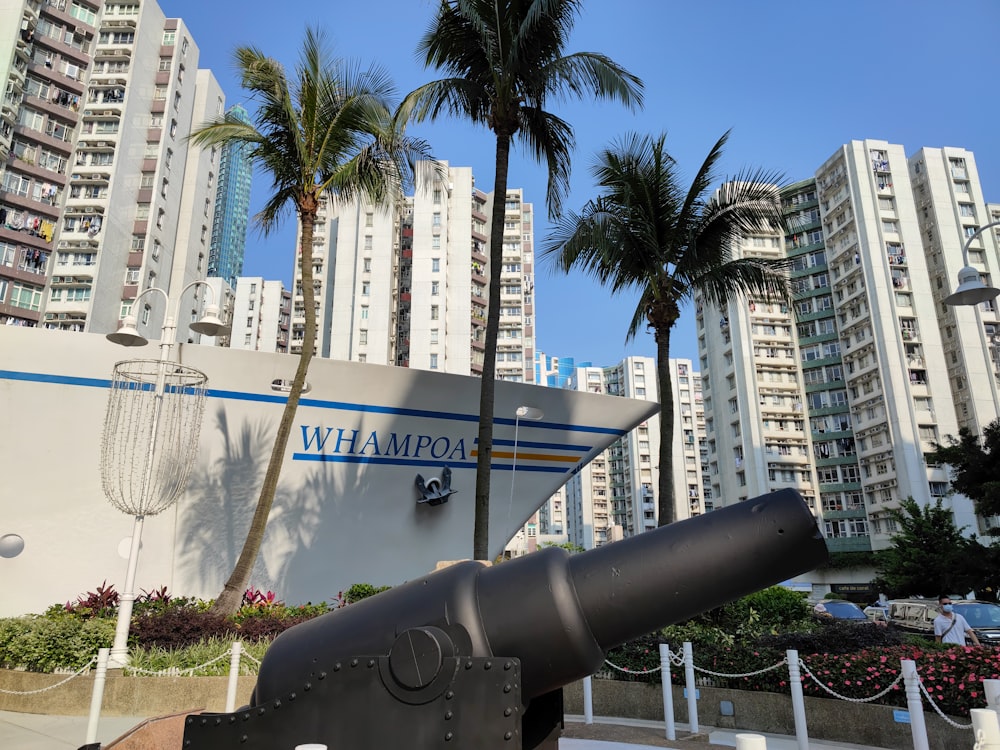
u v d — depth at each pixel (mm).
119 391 11047
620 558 3121
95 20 52500
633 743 7219
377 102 12109
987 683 4941
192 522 13062
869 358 59062
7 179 46719
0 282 45594
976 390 56156
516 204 78688
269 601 12414
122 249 50250
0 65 46250
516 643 2943
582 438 16672
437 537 15062
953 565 23312
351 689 2844
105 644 9156
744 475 63031
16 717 8125
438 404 15078
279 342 82812
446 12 11938
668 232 13758
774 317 65688
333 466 14234
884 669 7430
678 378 111375
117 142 50312
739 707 8211
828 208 65188
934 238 60938
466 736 2658
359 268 66125
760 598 12508
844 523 59438
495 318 11828
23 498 12281
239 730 2936
